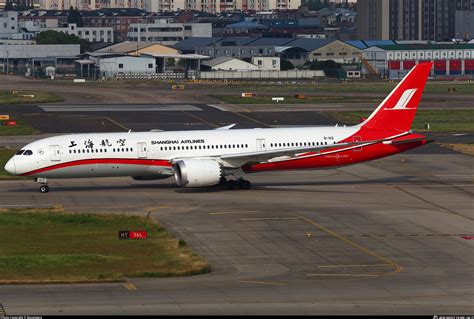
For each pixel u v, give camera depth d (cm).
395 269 15962
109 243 18175
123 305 12862
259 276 15375
